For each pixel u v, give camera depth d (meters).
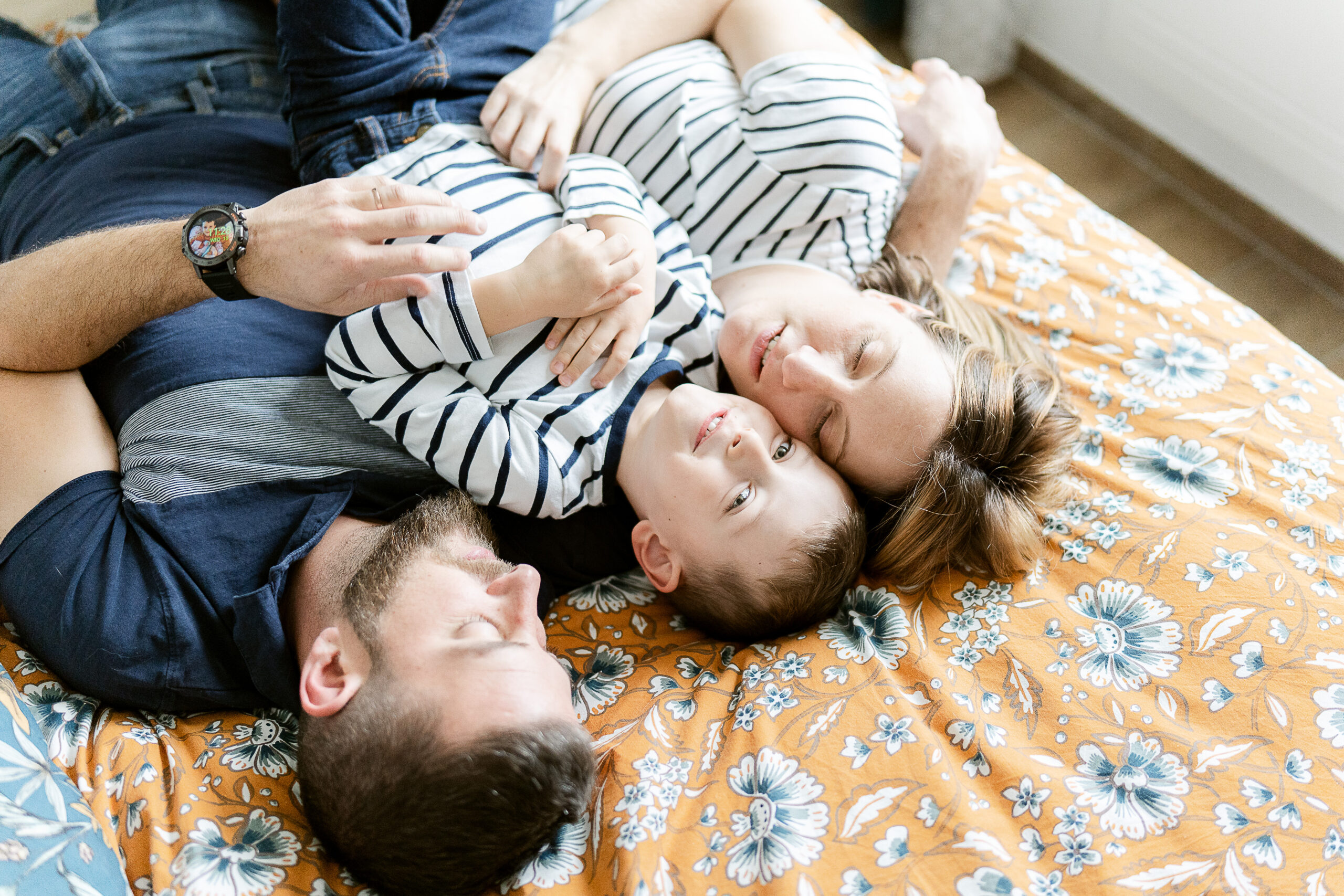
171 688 0.96
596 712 1.01
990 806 0.90
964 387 1.09
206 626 0.98
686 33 1.33
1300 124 1.72
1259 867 0.85
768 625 1.07
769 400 1.10
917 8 2.14
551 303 1.02
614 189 1.13
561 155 1.15
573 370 1.07
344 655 0.91
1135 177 2.02
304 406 1.06
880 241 1.29
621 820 0.89
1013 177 1.50
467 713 0.83
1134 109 2.03
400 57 1.18
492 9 1.27
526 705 0.85
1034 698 0.97
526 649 0.89
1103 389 1.25
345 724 0.86
